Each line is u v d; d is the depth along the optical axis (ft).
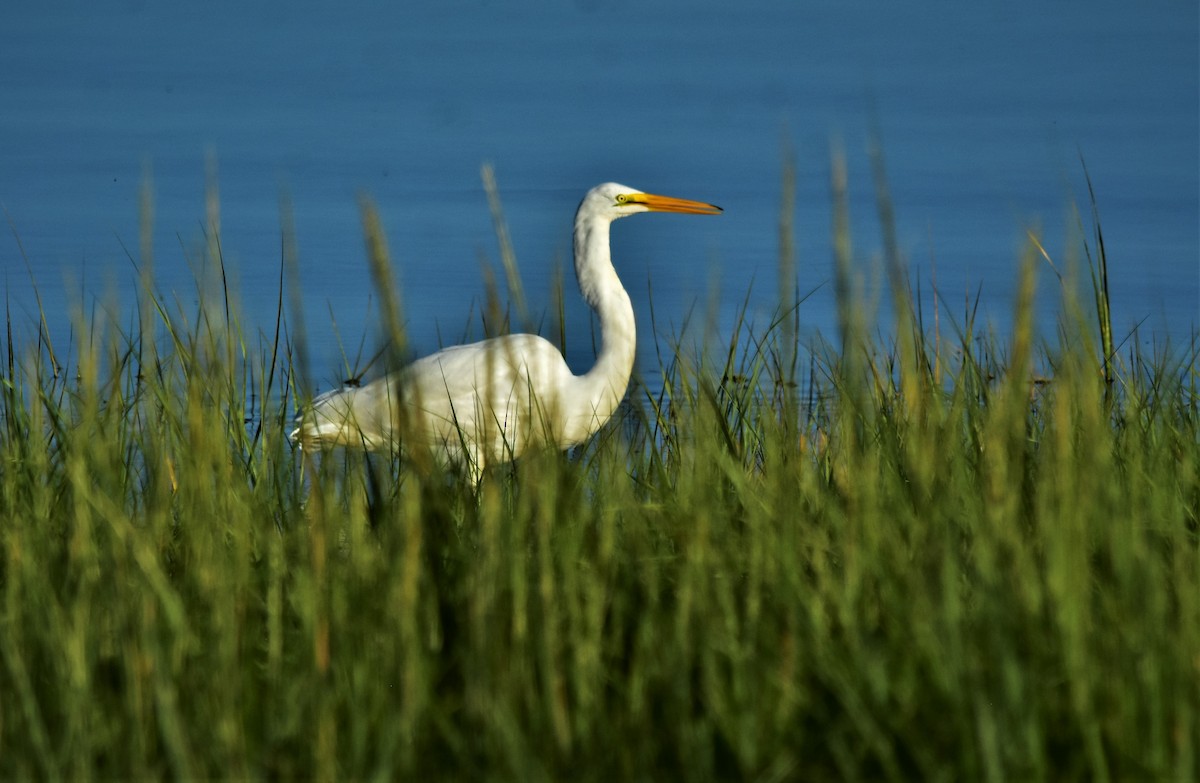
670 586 28.84
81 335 31.78
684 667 24.54
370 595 26.68
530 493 29.45
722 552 28.12
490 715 23.57
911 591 25.89
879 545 27.71
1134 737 22.67
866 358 36.65
